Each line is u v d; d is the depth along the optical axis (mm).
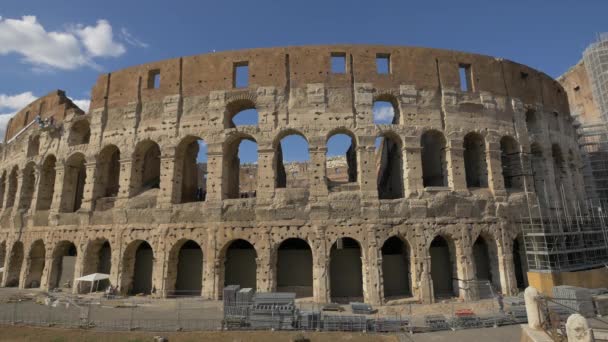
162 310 31078
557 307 27125
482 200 37562
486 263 39812
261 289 34000
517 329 25031
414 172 36844
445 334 24422
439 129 38500
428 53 40438
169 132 39375
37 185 46438
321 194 35719
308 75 38812
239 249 38594
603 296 28297
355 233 34812
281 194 35938
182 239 36406
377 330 25422
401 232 35156
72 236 40812
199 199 47406
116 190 48281
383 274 37156
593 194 56875
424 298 33719
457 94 39781
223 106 38969
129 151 40188
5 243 48344
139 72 42375
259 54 39844
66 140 44969
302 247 40562
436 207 36156
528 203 36562
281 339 23844
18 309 32219
